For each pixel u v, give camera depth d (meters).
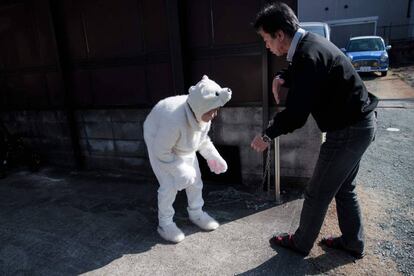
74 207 3.36
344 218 2.25
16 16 4.18
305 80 1.80
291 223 2.80
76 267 2.43
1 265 2.49
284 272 2.23
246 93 3.35
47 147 4.61
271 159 3.37
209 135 3.59
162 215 2.71
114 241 2.72
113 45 3.81
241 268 2.30
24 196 3.70
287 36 1.94
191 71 3.53
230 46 3.30
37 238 2.83
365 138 1.96
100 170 4.34
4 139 4.43
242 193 3.41
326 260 2.32
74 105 4.23
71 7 3.88
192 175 2.47
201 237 2.69
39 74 4.30
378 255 2.35
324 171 2.05
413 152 4.41
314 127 3.18
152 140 2.53
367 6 19.45
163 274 2.30
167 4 3.31
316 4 19.95
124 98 3.92
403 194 3.23
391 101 7.77
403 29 19.50
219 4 3.24
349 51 12.64
